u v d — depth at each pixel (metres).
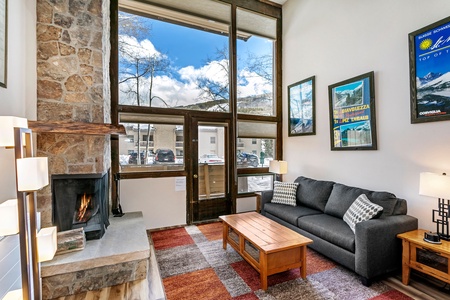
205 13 4.39
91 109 2.92
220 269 2.62
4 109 2.13
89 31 2.92
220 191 4.54
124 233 2.84
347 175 3.70
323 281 2.37
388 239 2.35
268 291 2.21
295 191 3.96
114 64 3.67
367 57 3.38
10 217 1.44
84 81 2.89
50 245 1.62
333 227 2.76
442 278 2.03
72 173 2.73
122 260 2.33
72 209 2.71
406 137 2.91
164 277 2.46
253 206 4.86
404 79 2.92
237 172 4.73
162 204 4.00
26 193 1.48
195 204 4.28
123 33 3.80
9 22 2.21
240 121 4.76
